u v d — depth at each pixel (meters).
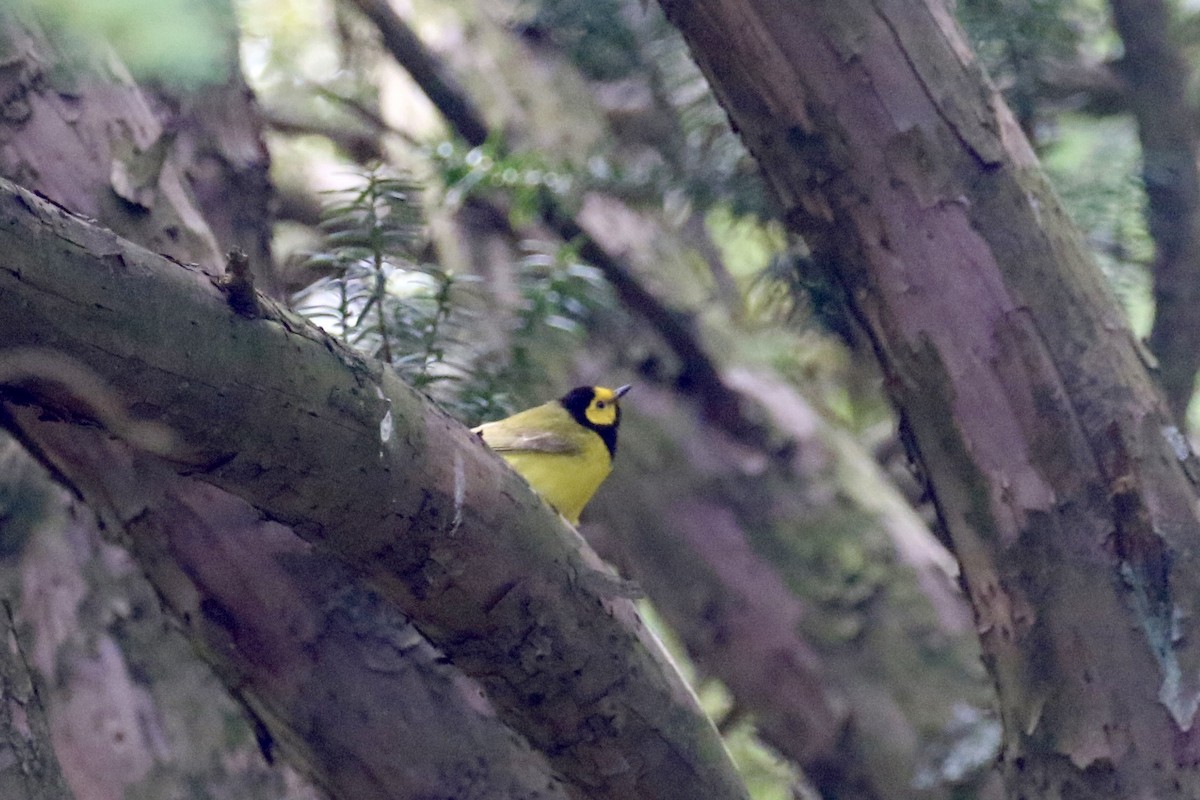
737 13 6.32
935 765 9.82
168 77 4.48
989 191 6.26
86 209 6.55
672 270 11.84
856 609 10.63
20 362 3.64
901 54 6.28
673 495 11.09
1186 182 11.85
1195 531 6.08
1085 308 6.25
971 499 6.30
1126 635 6.02
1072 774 6.09
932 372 6.30
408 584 4.88
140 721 9.15
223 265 6.91
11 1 4.53
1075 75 12.05
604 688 5.35
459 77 12.10
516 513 4.94
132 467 6.38
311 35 13.41
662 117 11.99
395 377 4.58
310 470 4.32
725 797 5.69
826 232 6.51
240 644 6.52
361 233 7.84
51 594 9.52
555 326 9.02
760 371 11.80
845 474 11.44
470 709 6.70
